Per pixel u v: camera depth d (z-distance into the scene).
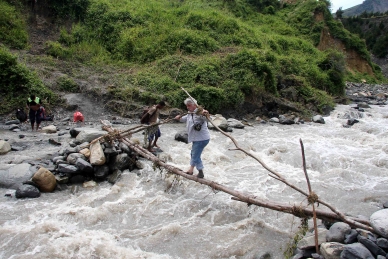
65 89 14.69
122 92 14.55
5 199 6.53
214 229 5.82
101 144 7.90
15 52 17.17
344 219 5.07
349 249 4.38
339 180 8.23
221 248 5.27
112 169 7.79
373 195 7.39
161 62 17.48
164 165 7.30
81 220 5.95
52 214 6.03
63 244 5.12
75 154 7.51
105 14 21.06
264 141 11.33
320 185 7.89
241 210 6.50
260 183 7.87
